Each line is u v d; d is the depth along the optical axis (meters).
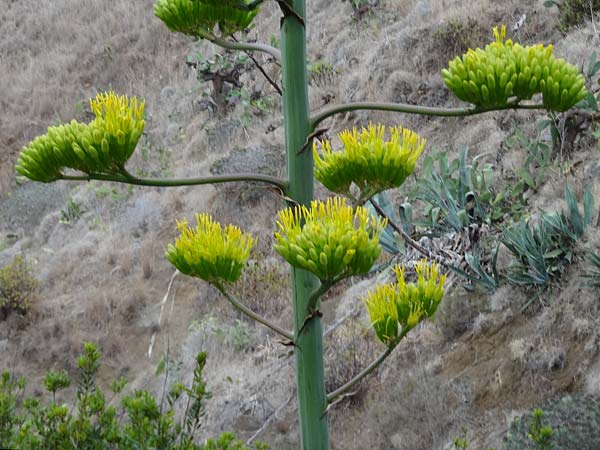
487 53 2.57
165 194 13.07
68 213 13.91
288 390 7.93
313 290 2.53
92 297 11.09
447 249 7.64
